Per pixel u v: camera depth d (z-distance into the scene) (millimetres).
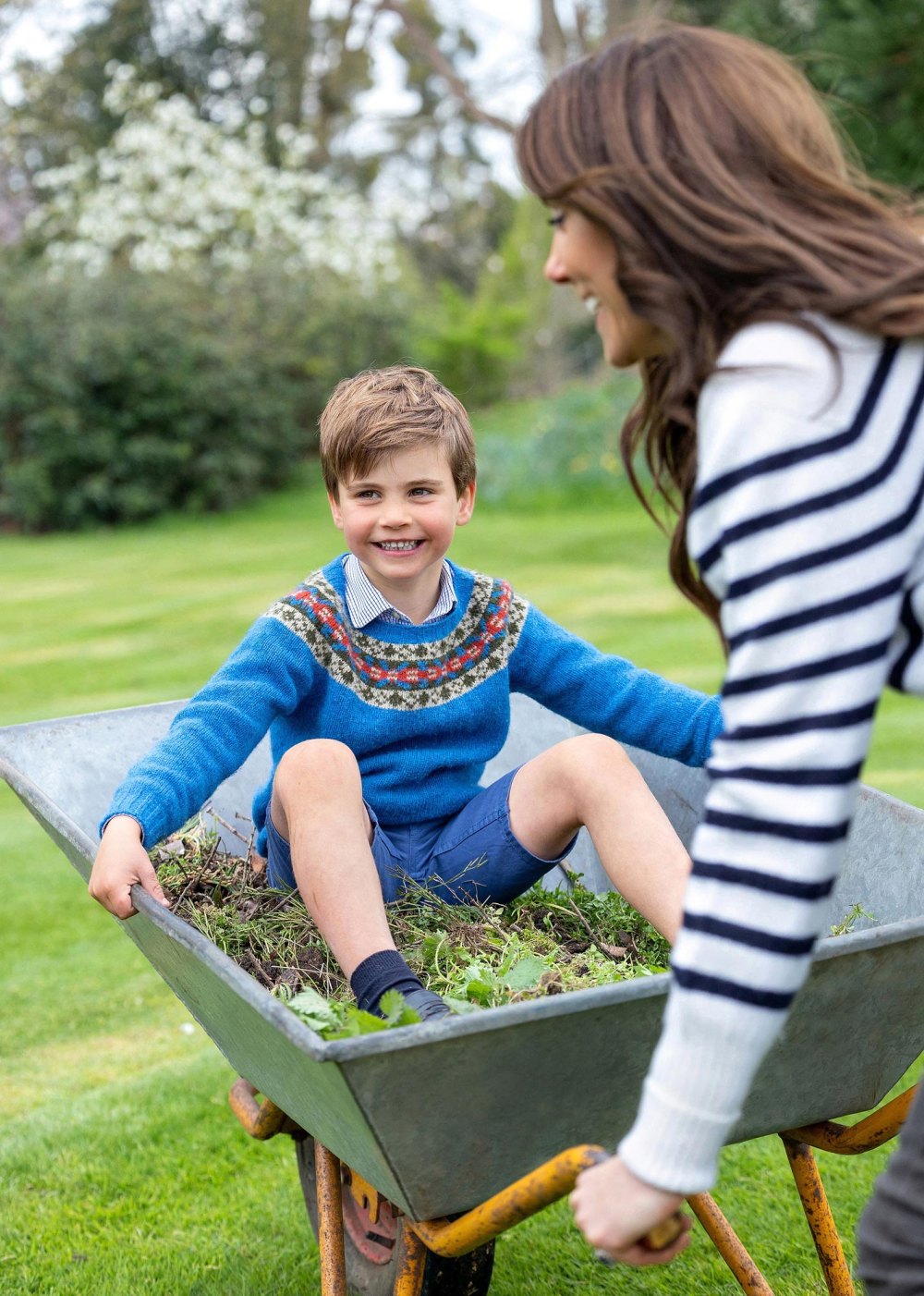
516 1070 1331
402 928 1919
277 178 14500
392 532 2021
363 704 2057
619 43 1212
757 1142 2508
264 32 21859
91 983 3297
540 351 19000
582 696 2168
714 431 1079
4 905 3795
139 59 20969
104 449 11547
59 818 1777
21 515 11688
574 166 1154
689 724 2115
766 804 1042
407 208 15836
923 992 1539
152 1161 2490
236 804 2395
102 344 11570
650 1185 1084
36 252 14828
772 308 1087
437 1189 1407
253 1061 1651
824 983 1428
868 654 1045
